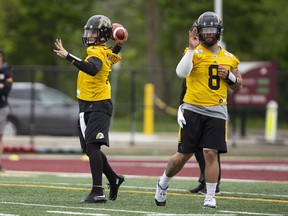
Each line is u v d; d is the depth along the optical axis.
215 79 34.38
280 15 147.38
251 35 130.38
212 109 34.22
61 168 59.41
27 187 43.38
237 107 91.75
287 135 104.38
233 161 70.88
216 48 34.94
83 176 51.56
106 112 36.22
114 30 37.25
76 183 46.12
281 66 143.00
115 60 37.00
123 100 113.75
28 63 130.00
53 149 78.75
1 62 54.09
